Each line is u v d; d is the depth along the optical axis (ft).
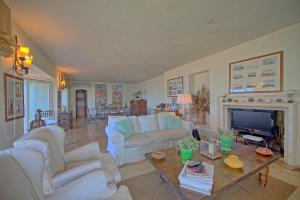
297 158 8.11
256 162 5.76
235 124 11.78
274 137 9.58
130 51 12.34
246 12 6.98
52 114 17.43
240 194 5.87
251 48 10.36
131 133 9.70
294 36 8.32
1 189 2.68
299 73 8.20
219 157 6.24
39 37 9.21
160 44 10.87
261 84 9.83
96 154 6.31
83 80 29.94
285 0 6.15
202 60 14.60
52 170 4.37
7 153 2.96
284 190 6.11
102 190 3.74
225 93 12.21
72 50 11.76
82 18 7.22
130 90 35.45
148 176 7.43
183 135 10.93
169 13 6.95
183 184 4.34
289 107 8.27
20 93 7.69
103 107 32.37
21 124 7.86
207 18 7.45
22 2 5.86
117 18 7.29
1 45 5.27
